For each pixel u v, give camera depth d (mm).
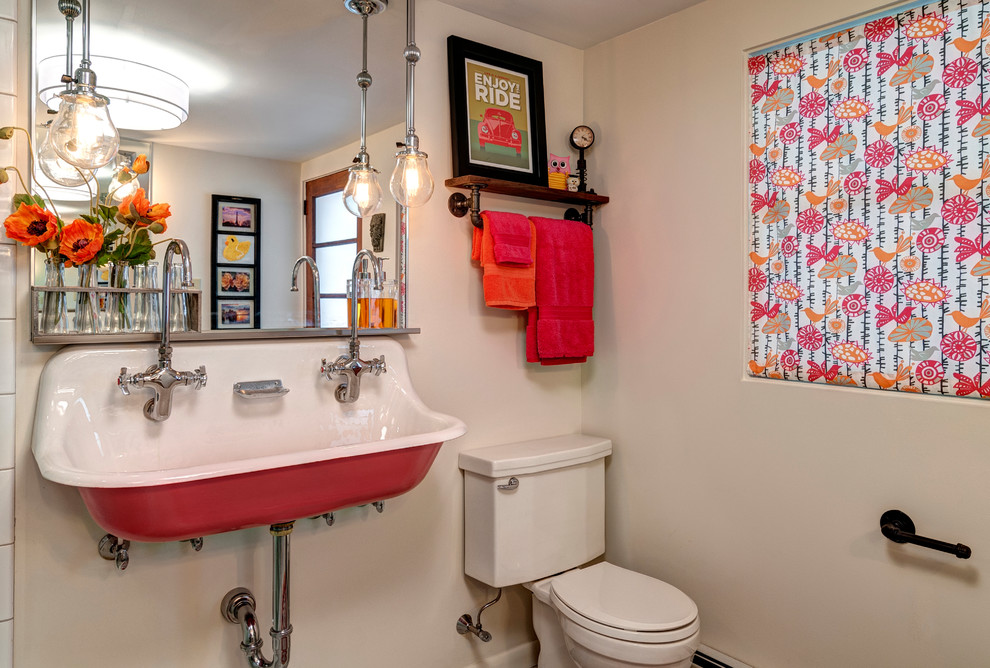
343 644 1905
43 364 1457
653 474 2289
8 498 1406
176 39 1589
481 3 2096
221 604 1692
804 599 1880
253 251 1717
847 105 1785
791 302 1918
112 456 1468
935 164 1623
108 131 1246
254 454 1676
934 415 1618
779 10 1906
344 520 1897
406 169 1744
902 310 1689
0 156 1390
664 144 2232
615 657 1700
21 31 1415
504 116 2219
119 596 1549
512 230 2096
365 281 1913
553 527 2154
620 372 2398
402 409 1899
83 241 1429
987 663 1532
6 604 1403
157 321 1572
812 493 1859
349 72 1874
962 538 1572
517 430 2324
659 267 2260
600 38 2404
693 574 2170
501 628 2271
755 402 1993
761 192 1982
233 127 1682
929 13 1626
